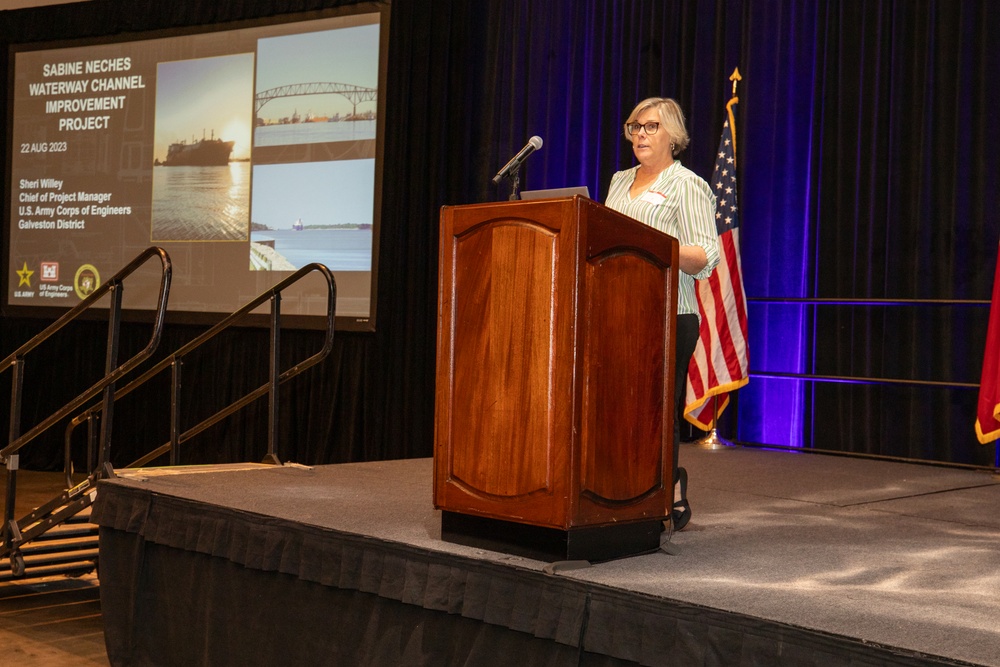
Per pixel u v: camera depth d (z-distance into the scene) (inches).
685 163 229.6
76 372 310.3
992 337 179.0
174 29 296.2
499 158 254.2
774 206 218.4
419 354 258.7
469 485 95.8
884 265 206.5
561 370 88.4
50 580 184.9
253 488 133.9
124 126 303.7
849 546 106.3
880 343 207.8
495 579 92.3
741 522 120.2
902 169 204.4
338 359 271.9
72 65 312.3
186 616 125.9
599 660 88.1
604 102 241.9
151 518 128.2
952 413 199.6
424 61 258.7
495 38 253.8
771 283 218.8
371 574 102.6
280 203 278.5
